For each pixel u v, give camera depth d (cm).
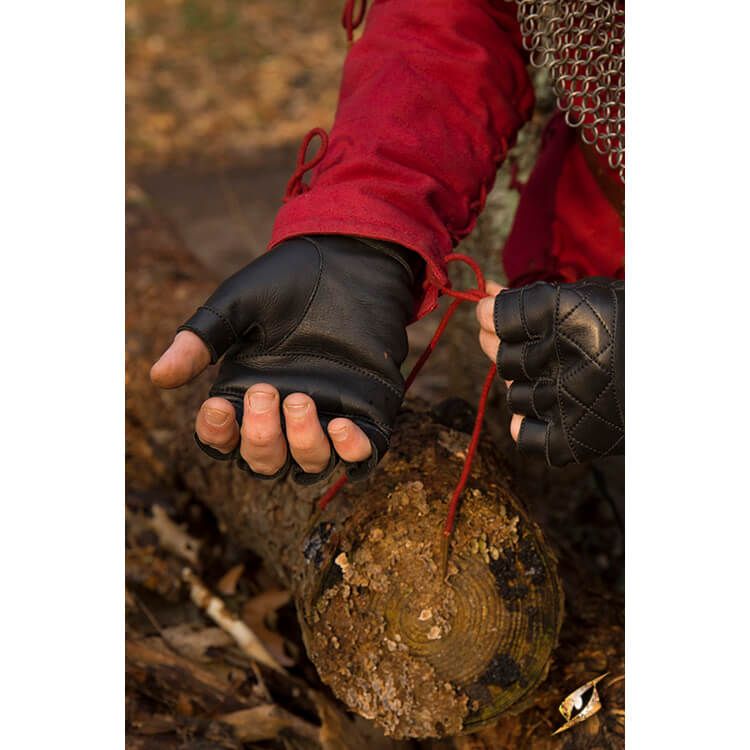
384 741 153
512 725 139
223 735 154
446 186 125
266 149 476
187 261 256
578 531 191
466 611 126
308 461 108
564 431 114
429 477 133
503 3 135
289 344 114
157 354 219
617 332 110
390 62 128
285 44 636
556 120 161
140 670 163
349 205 117
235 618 177
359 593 127
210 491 186
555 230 157
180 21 671
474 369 211
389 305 116
